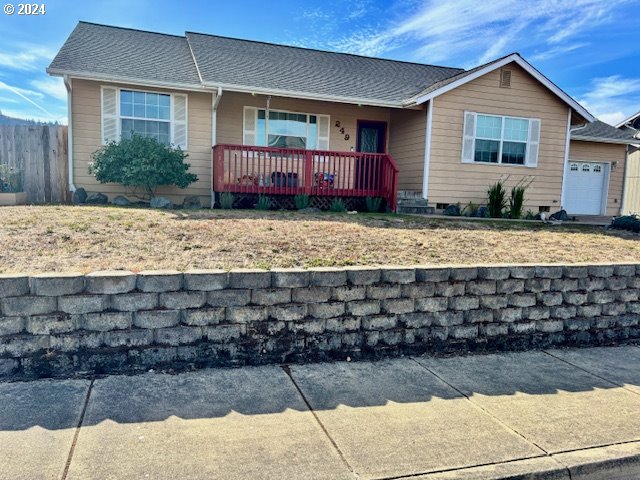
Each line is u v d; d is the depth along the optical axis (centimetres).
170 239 553
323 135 1370
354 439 279
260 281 383
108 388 329
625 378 398
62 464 238
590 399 352
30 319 339
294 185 1141
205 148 1196
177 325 367
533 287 470
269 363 390
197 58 1273
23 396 312
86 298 347
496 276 454
